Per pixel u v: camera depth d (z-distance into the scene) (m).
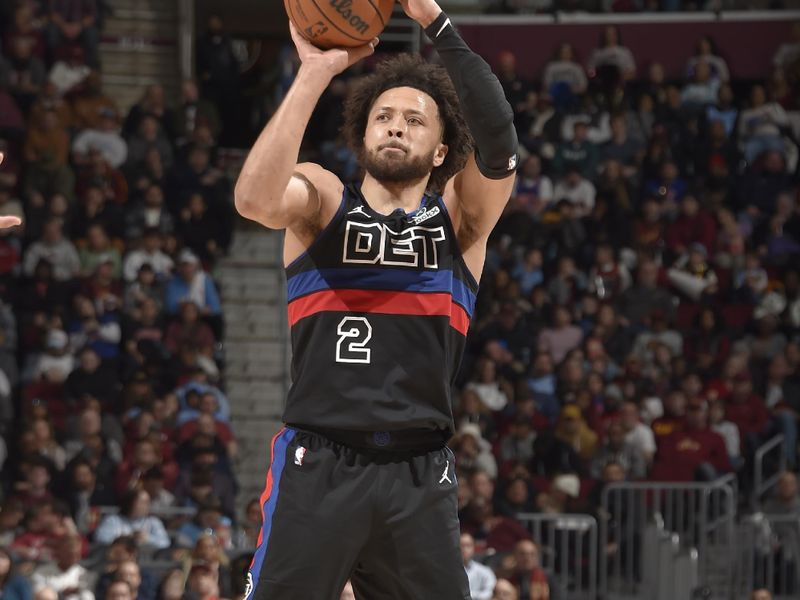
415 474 4.63
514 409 18.27
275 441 4.72
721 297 21.09
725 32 25.83
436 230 4.72
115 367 18.00
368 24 4.51
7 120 20.89
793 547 16.75
